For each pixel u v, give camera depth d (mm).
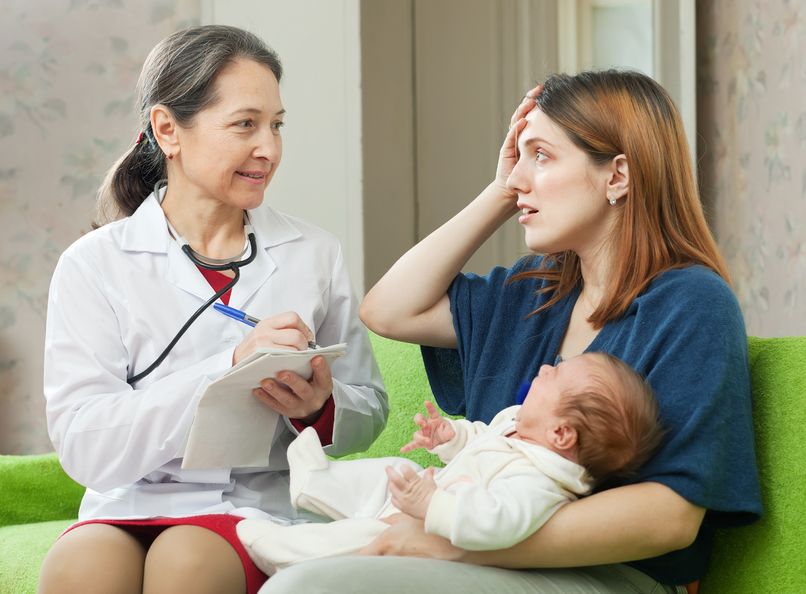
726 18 3703
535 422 1612
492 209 2039
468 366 2020
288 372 1845
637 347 1701
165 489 1939
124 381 1979
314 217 3678
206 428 1831
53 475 2594
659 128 1795
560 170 1799
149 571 1685
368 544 1584
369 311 2098
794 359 1751
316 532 1646
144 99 2080
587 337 1868
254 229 2123
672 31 3652
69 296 1988
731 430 1608
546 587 1512
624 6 4008
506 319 1998
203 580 1657
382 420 2168
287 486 2033
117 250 2027
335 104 3666
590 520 1507
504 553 1511
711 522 1667
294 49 3660
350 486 1775
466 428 1771
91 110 3922
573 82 1845
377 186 3816
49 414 1949
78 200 3932
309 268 2137
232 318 2012
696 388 1604
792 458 1666
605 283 1840
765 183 3498
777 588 1616
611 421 1544
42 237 3938
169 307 2002
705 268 1757
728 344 1632
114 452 1879
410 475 1495
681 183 1811
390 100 3904
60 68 3926
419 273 2061
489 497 1478
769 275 3504
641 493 1533
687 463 1547
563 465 1553
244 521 1715
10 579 2197
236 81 1972
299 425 1998
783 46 3365
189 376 1885
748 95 3584
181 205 2074
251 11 3682
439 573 1442
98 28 3906
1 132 3947
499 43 4188
